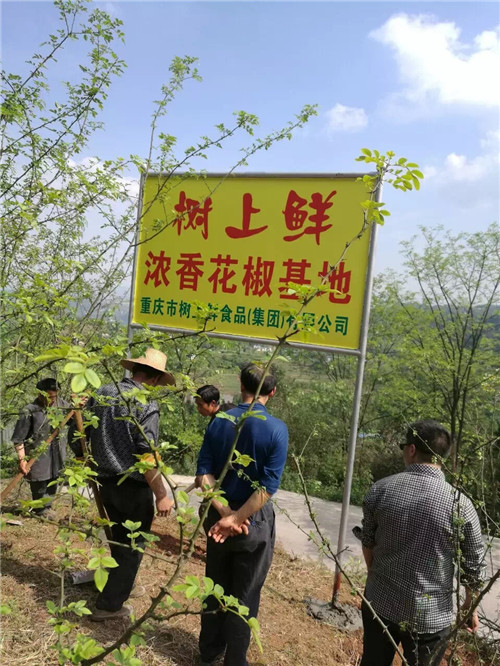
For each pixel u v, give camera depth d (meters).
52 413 2.38
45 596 2.83
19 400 3.07
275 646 3.05
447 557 2.10
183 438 5.84
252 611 2.47
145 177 3.78
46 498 1.35
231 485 2.52
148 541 1.40
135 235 3.62
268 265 3.88
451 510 2.10
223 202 4.02
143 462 1.45
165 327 4.16
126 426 2.65
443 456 2.27
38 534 3.78
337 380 9.87
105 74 2.86
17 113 2.35
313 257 3.75
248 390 2.60
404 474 2.29
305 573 4.50
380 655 2.23
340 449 10.21
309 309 3.74
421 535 2.11
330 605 3.71
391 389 9.44
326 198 3.72
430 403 8.93
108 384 2.81
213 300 4.05
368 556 2.39
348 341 3.62
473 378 8.45
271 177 3.87
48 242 3.44
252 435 2.48
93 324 3.52
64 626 1.30
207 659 2.55
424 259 8.94
